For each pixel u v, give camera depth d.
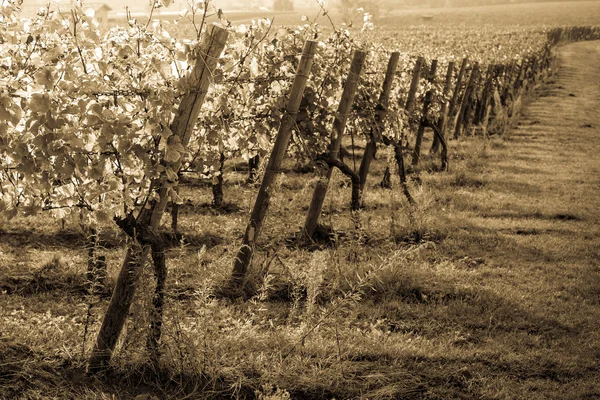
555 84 38.84
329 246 9.57
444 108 17.20
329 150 9.85
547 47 47.28
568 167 16.64
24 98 5.09
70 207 6.01
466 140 20.33
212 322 6.04
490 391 5.95
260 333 6.64
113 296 5.60
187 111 5.53
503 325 7.39
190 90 5.51
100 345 5.61
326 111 9.69
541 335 7.23
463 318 7.49
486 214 12.09
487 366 6.43
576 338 7.19
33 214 5.63
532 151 18.72
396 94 14.31
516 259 9.63
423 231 10.43
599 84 39.56
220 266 7.53
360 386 5.83
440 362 6.41
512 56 31.28
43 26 5.64
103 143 5.21
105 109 5.31
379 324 7.14
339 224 10.49
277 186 8.26
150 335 5.61
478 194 13.48
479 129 22.66
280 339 6.24
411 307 7.69
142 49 6.49
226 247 8.86
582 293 8.48
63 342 5.98
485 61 25.62
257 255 8.66
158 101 5.30
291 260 8.62
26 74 5.39
